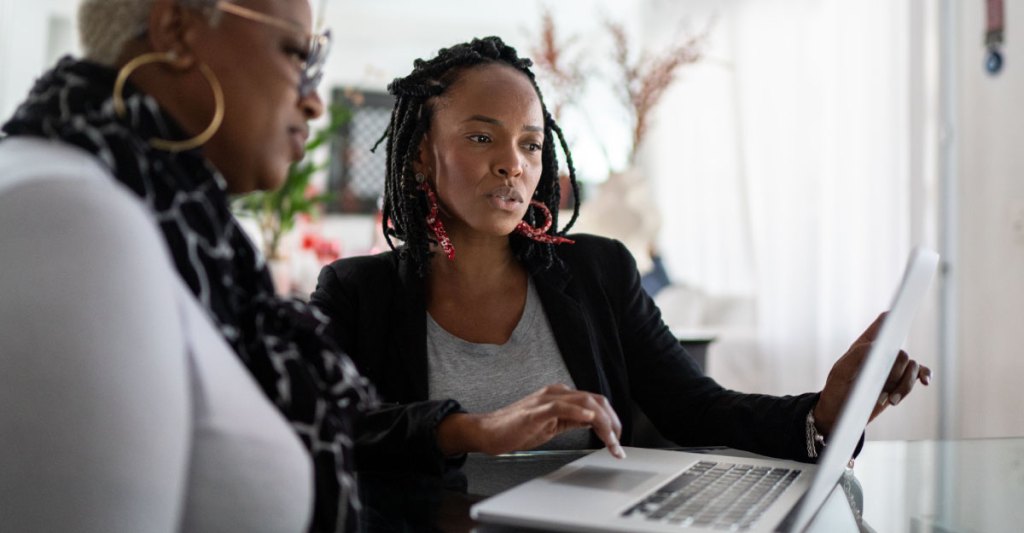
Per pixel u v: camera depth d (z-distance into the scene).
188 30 0.71
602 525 0.73
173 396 0.58
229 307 0.72
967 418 3.13
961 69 3.20
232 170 0.77
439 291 1.34
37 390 0.55
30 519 0.55
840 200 3.63
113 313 0.56
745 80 3.95
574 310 1.35
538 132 1.27
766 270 3.89
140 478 0.56
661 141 4.43
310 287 4.12
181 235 0.67
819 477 0.71
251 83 0.73
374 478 1.02
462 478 1.02
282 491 0.66
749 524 0.76
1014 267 2.93
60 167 0.60
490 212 1.24
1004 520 0.87
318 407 0.74
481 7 5.93
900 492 0.97
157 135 0.69
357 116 6.14
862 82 3.53
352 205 6.14
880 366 0.83
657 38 4.41
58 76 0.70
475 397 1.29
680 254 4.35
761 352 3.88
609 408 0.91
